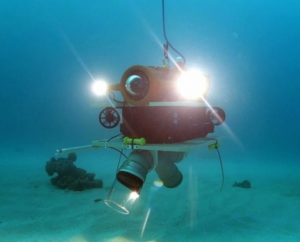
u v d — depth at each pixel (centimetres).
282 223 534
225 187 793
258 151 1895
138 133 296
